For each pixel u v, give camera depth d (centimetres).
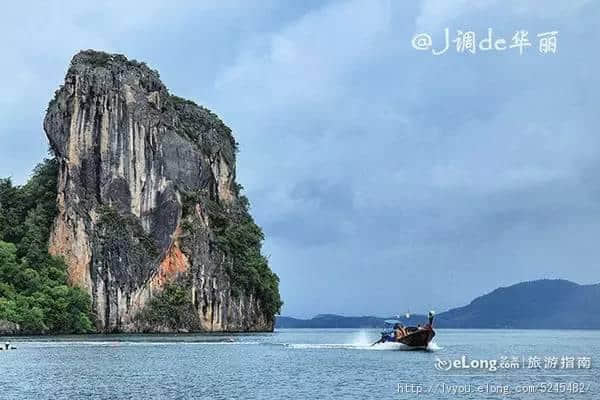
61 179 16588
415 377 6184
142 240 16288
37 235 16125
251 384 5634
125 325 15688
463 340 15388
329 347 10444
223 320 17225
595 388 5522
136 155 16750
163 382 5709
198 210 17300
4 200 17150
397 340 9975
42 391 5147
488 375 6391
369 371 6681
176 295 16275
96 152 16575
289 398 4925
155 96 17450
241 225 19012
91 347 9794
